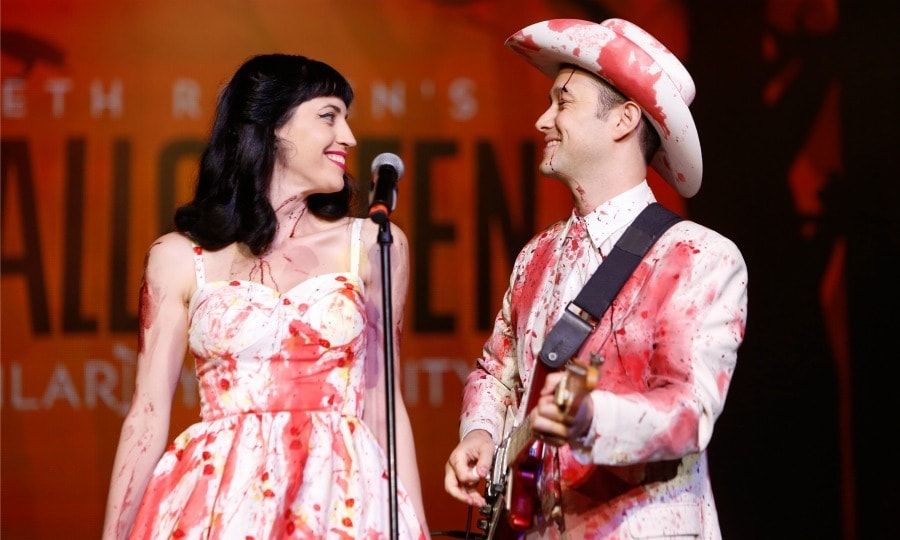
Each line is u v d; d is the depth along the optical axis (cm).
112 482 794
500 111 1480
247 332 780
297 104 831
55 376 1451
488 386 842
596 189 803
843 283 1451
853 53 1467
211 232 816
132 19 1491
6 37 1486
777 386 1447
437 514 1436
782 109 1464
